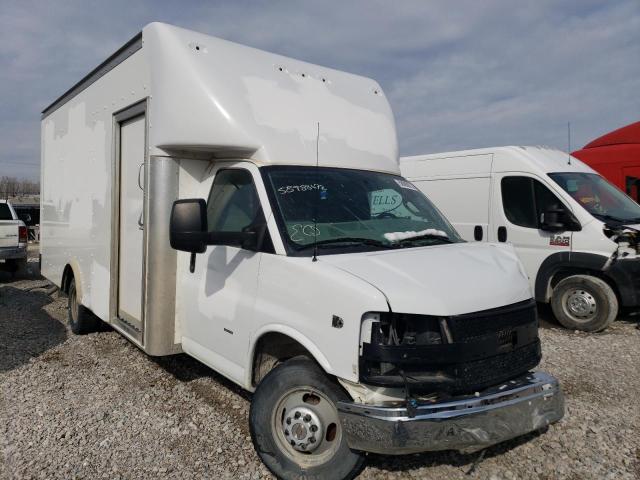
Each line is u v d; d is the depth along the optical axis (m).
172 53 4.40
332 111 4.79
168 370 5.54
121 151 5.48
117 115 5.40
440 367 3.03
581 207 7.43
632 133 10.73
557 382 3.38
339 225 3.93
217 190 4.41
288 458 3.45
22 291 10.45
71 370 5.56
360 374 3.04
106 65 5.73
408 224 4.31
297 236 3.72
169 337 4.60
